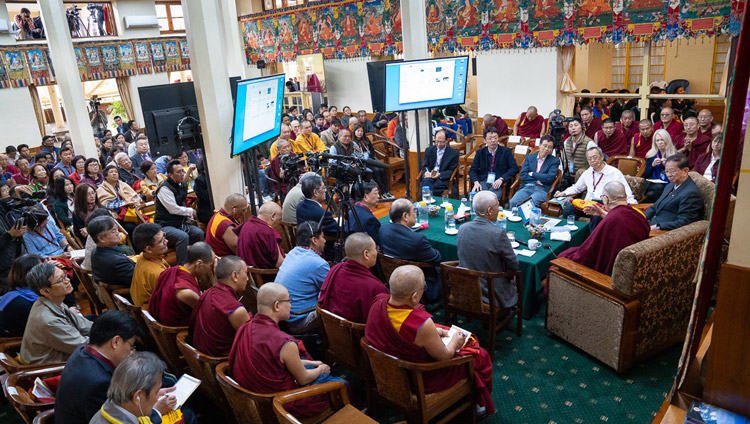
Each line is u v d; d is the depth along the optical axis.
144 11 15.44
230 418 2.89
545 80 9.38
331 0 12.63
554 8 8.46
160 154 5.45
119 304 3.53
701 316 2.00
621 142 7.07
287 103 15.15
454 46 10.11
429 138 8.34
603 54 12.55
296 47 14.35
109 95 16.39
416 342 2.55
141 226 3.47
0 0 12.90
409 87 6.23
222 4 8.74
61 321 3.14
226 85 5.43
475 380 2.86
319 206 4.64
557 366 3.57
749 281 1.80
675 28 7.27
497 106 10.29
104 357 2.43
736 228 1.78
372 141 9.27
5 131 13.34
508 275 3.61
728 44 10.86
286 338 2.53
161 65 16.03
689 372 2.19
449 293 3.90
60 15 8.53
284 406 2.52
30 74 13.51
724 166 1.76
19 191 6.22
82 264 4.66
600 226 3.55
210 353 2.87
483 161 6.58
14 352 3.39
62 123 15.05
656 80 12.06
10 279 3.48
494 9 9.23
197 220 6.13
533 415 3.12
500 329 3.78
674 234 3.31
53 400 2.64
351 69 13.23
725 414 1.96
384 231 4.04
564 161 6.45
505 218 4.75
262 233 4.09
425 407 2.65
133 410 2.08
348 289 3.10
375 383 2.98
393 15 11.31
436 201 5.69
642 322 3.30
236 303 2.90
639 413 3.06
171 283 3.18
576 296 3.55
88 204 5.50
